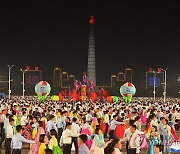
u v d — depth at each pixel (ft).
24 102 147.23
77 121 70.54
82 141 46.14
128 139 55.31
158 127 67.26
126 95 169.68
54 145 51.55
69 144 62.18
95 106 122.62
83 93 209.46
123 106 119.75
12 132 63.77
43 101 163.22
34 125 71.26
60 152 51.67
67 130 62.23
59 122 75.92
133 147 54.13
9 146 63.72
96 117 82.28
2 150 75.72
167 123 69.05
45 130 69.82
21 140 54.65
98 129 52.65
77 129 63.57
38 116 85.66
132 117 82.74
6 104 123.75
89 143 52.13
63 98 222.07
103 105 128.88
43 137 50.16
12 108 100.68
